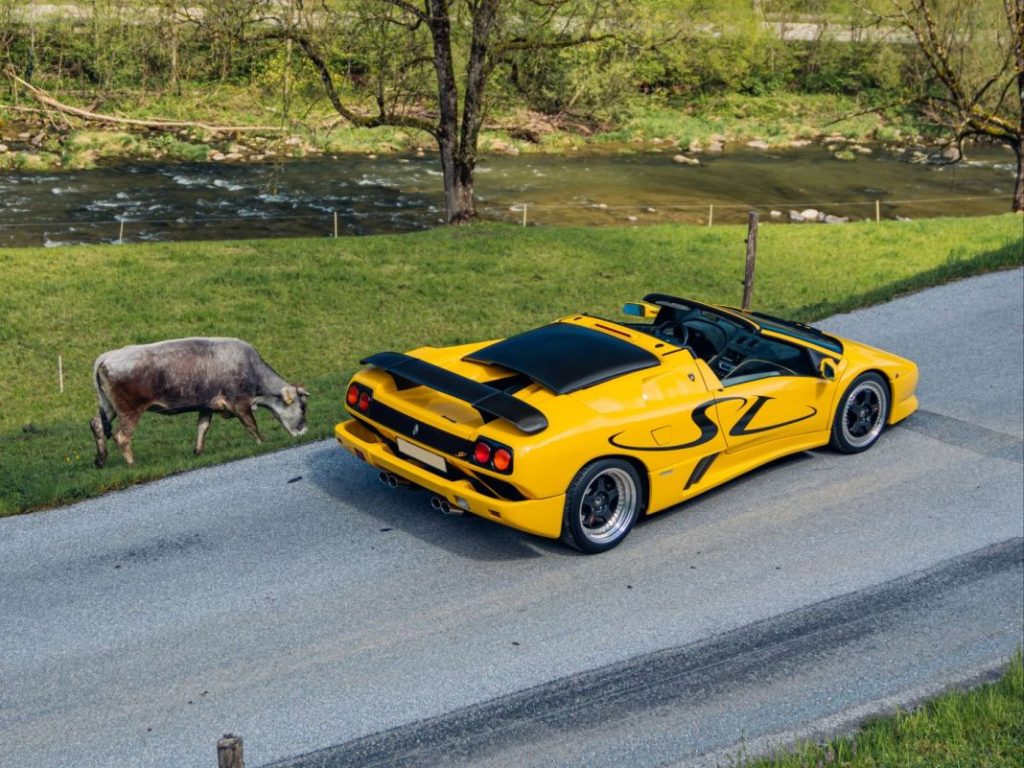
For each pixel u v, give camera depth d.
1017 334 12.94
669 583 6.80
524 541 7.33
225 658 5.83
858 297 15.49
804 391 8.23
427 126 25.95
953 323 13.56
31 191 33.22
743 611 6.49
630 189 37.84
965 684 5.80
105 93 35.12
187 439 10.59
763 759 4.79
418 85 26.17
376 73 25.59
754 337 8.33
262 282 20.38
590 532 7.04
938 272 16.56
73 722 5.24
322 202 34.03
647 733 5.26
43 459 10.34
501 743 5.15
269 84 27.39
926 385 10.90
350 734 5.18
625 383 7.14
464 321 18.66
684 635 6.20
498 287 20.72
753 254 14.85
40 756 4.98
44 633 6.07
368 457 7.34
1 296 18.77
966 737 5.12
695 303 8.55
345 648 5.95
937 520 7.82
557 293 20.47
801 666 5.93
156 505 7.94
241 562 6.96
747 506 7.98
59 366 14.15
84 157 37.16
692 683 5.71
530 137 44.53
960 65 31.72
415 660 5.84
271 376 9.27
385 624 6.21
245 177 36.72
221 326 17.92
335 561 6.98
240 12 22.17
